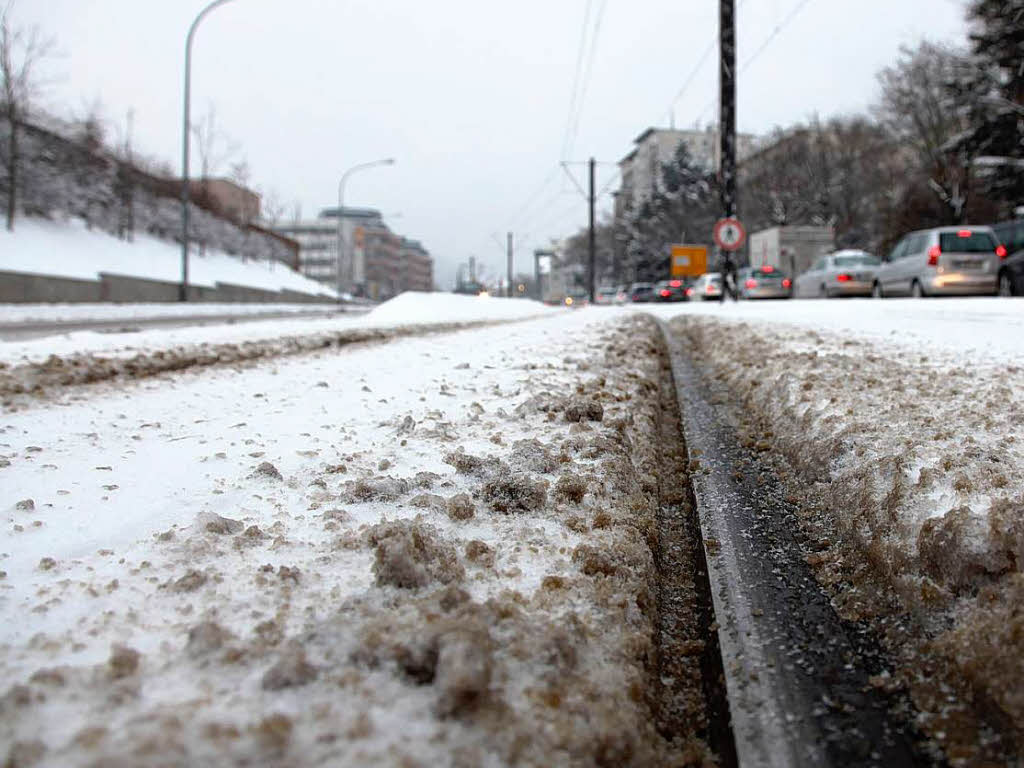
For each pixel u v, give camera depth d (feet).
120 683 4.77
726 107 63.00
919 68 135.23
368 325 46.19
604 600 6.60
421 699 4.81
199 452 11.54
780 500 10.68
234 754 4.09
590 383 16.72
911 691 6.06
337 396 16.79
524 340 30.07
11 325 63.21
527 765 4.39
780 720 5.75
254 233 241.14
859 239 178.91
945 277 53.47
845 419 11.98
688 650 7.22
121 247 152.76
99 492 9.41
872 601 7.47
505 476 9.50
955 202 123.13
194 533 7.64
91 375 21.36
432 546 7.04
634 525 8.67
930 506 7.86
